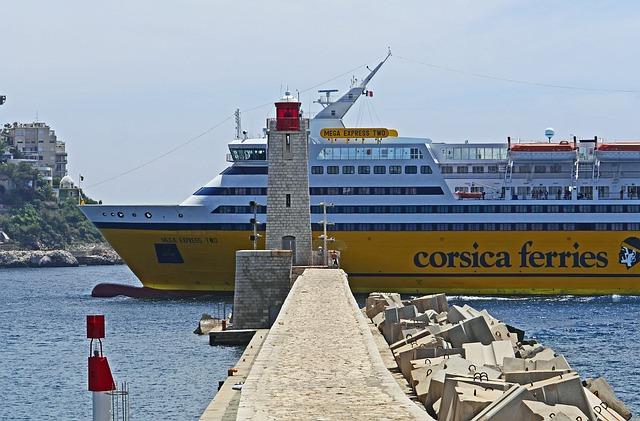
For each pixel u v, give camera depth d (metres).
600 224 144.25
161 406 64.62
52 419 64.12
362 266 143.75
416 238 143.00
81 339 105.69
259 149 142.12
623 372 77.56
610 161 147.75
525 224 143.88
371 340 43.56
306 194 106.81
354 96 152.50
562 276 145.00
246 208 141.38
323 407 28.91
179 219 142.50
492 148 148.88
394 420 26.89
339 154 143.75
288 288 94.56
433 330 55.91
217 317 119.19
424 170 143.62
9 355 93.62
